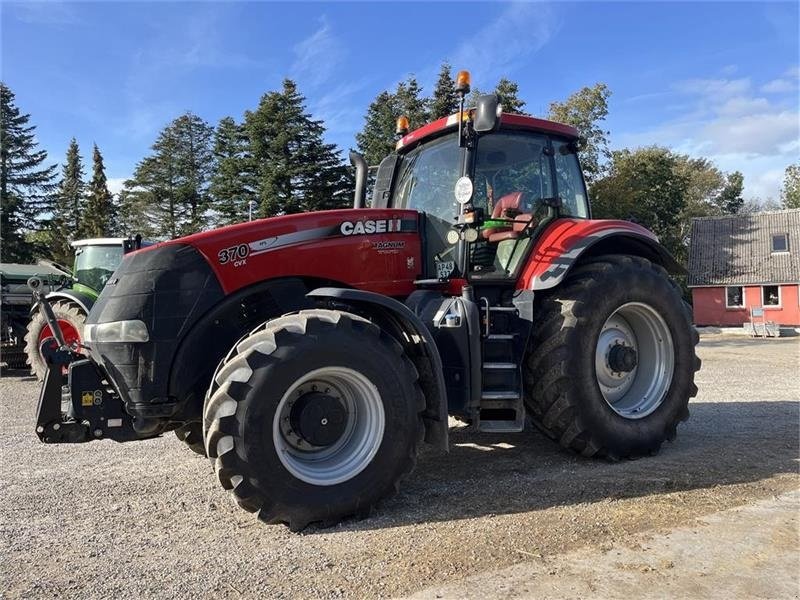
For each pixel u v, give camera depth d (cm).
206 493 417
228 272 395
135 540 335
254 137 3359
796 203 5728
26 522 364
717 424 620
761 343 2205
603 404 463
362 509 358
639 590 272
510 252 484
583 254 500
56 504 396
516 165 502
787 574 288
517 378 434
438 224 480
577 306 454
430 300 442
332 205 3356
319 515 345
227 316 397
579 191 548
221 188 3450
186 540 334
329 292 362
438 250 476
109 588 279
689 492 402
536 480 431
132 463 499
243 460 331
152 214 5194
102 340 373
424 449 522
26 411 785
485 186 485
